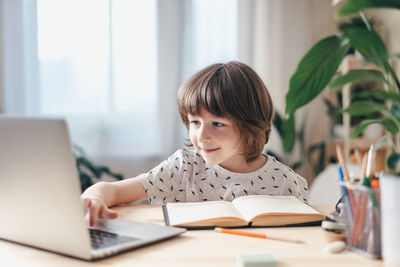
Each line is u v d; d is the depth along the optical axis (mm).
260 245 757
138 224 854
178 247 744
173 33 3033
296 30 3164
